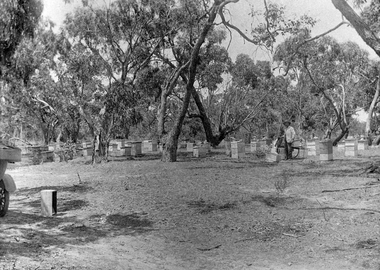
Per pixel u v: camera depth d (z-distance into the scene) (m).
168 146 11.67
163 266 3.04
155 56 17.27
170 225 4.00
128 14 15.82
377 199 5.80
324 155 11.91
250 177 6.47
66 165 12.51
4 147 5.43
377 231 4.28
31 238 4.28
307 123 28.52
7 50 6.11
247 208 4.79
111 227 4.45
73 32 14.31
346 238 4.11
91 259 3.44
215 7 7.01
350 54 24.03
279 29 5.75
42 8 6.09
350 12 8.60
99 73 15.80
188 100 11.95
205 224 3.99
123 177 7.57
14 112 14.62
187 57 15.23
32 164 15.43
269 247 3.67
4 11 5.88
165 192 5.10
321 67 21.97
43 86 14.93
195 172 6.23
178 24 14.45
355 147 14.68
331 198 5.96
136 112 16.58
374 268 3.31
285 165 9.23
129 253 3.46
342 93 27.56
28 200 7.11
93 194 6.52
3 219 5.41
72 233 4.46
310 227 4.44
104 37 15.67
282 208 5.12
